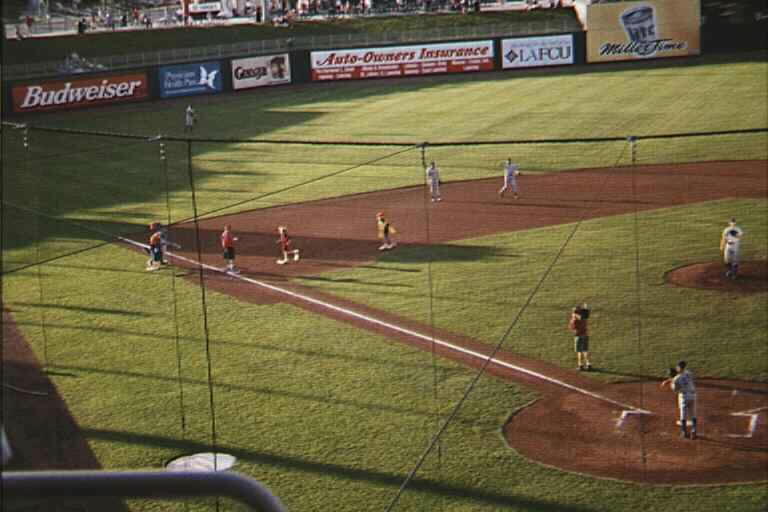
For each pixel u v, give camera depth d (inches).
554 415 804.6
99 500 89.0
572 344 944.3
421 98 2512.3
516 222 1380.4
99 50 2805.1
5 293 1207.6
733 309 1008.9
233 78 2719.0
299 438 799.7
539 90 2509.8
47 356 997.2
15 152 2020.2
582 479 706.8
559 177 1625.2
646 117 2068.2
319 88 2787.9
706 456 727.1
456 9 3208.7
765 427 762.2
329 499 707.4
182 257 1331.2
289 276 1223.5
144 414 858.8
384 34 2982.3
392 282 1175.0
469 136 2003.0
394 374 907.4
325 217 1487.5
